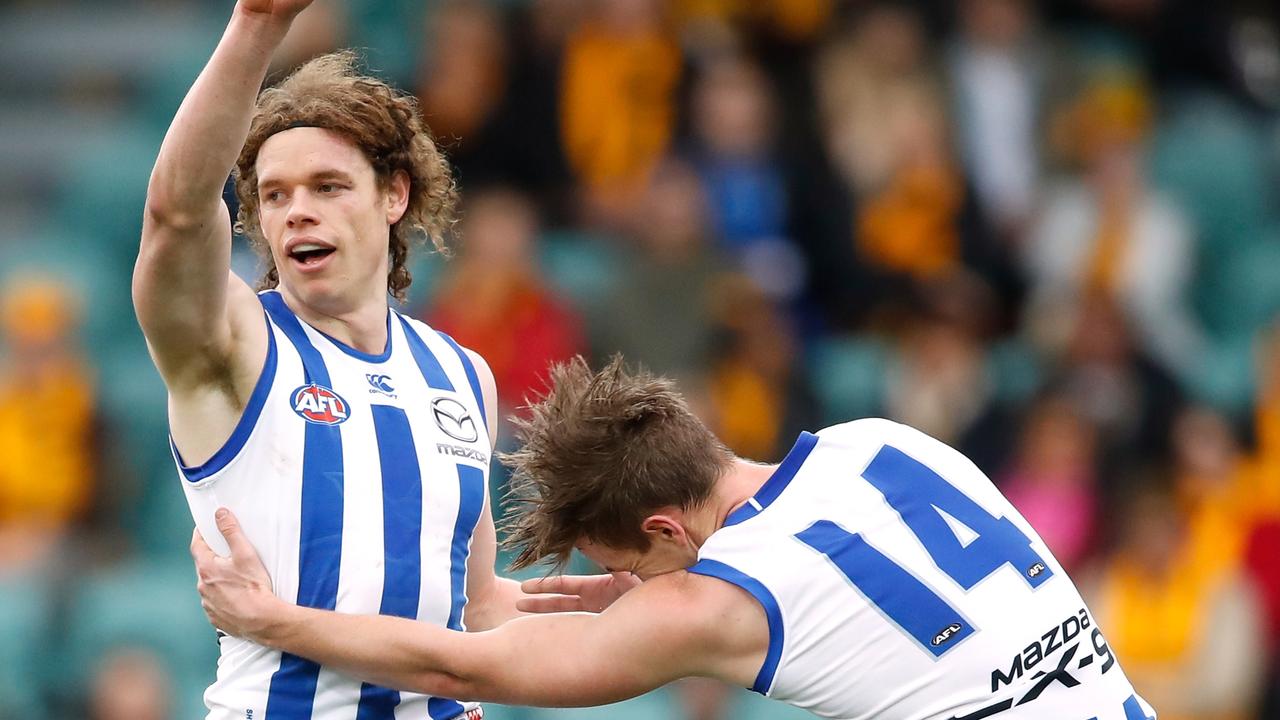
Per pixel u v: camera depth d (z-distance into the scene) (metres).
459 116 35.22
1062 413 31.30
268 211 14.32
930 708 14.15
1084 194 37.22
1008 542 14.62
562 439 14.67
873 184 36.50
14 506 33.16
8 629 31.02
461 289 31.61
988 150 38.00
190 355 13.37
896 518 14.40
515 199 33.78
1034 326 35.47
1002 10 39.00
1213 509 31.58
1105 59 40.97
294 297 14.52
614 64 36.19
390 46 38.50
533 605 15.82
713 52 37.56
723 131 35.62
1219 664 29.61
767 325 32.50
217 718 14.07
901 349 34.25
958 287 34.66
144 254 12.84
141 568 32.66
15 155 44.62
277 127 14.26
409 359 15.01
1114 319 33.84
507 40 35.88
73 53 47.03
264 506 13.77
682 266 32.44
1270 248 40.44
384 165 14.64
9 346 35.59
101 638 31.03
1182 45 42.69
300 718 13.89
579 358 15.36
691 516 14.63
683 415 14.73
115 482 34.06
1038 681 14.27
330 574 13.87
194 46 45.62
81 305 37.75
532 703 13.98
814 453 14.76
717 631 13.97
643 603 14.09
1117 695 14.64
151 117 43.34
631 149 36.25
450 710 14.84
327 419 14.07
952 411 32.91
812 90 37.31
